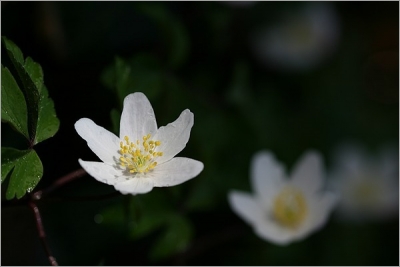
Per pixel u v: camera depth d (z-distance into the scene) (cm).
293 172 46
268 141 51
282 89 57
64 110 43
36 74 36
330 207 45
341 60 63
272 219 45
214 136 48
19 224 44
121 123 37
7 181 39
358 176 56
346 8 64
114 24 46
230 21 50
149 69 44
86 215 45
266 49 54
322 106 60
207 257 47
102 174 35
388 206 55
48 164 43
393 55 70
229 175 47
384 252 54
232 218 47
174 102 45
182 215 43
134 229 41
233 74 49
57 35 44
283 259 49
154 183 36
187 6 48
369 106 64
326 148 58
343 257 52
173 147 36
